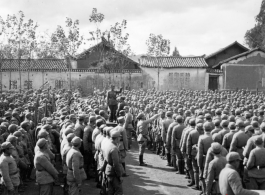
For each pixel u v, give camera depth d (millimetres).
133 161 13617
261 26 63625
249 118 11859
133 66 50531
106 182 8273
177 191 9703
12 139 8391
